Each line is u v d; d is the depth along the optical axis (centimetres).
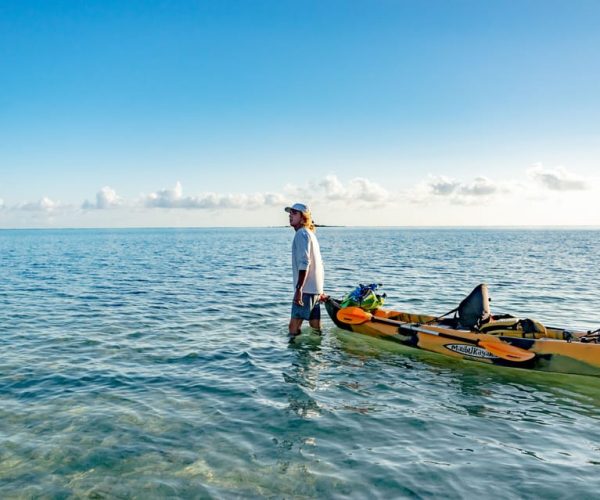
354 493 436
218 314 1341
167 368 826
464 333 891
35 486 444
